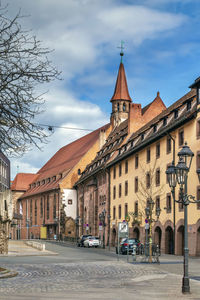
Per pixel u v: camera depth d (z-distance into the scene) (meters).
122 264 28.78
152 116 72.12
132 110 71.56
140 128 67.50
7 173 85.19
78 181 95.12
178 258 36.06
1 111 15.91
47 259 33.59
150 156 50.56
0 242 37.59
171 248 44.41
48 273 22.05
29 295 14.04
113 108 102.25
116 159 62.84
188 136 40.69
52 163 130.62
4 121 16.09
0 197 37.94
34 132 16.34
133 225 54.97
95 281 18.62
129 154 57.25
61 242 83.81
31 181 135.38
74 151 116.06
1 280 18.64
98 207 76.38
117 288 16.22
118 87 103.00
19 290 15.31
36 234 115.50
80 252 45.94
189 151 16.30
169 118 47.47
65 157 120.44
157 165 48.19
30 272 22.45
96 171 75.44
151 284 17.56
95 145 102.25
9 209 37.56
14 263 28.81
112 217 66.06
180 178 16.12
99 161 81.94
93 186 80.81
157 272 23.12
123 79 104.19
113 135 91.38
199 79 38.31
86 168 96.44
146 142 50.25
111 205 67.06
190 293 14.83
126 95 102.38
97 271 23.47
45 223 109.25
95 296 13.97
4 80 15.62
